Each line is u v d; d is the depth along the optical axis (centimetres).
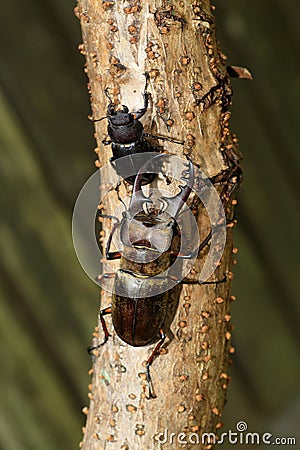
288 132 84
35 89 79
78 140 81
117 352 64
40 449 81
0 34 79
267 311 85
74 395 82
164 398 64
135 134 63
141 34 62
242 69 66
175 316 63
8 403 81
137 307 63
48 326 81
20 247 80
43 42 79
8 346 80
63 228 80
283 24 83
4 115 79
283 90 84
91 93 64
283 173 85
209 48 63
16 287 80
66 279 81
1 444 81
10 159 79
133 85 63
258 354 84
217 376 64
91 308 81
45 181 80
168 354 63
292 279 85
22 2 79
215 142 63
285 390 85
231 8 82
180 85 62
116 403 64
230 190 63
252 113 84
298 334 85
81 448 66
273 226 84
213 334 64
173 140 63
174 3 63
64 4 79
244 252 84
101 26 63
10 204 79
